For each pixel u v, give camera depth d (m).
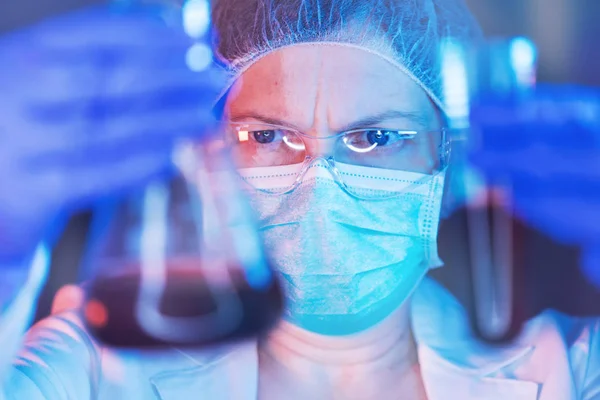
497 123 1.91
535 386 1.14
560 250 2.08
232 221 1.80
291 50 1.09
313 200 1.11
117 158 2.67
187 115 2.56
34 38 2.60
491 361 1.19
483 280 2.08
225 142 1.19
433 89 1.15
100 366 1.19
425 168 1.16
